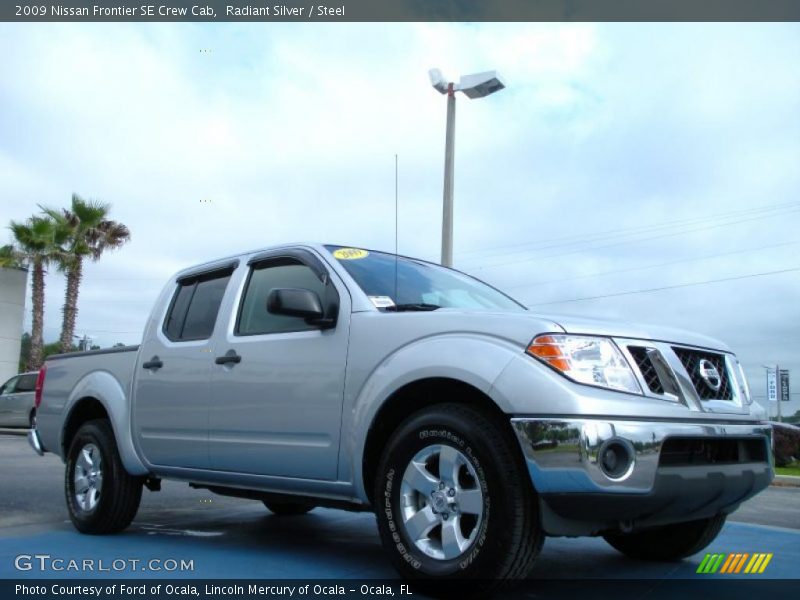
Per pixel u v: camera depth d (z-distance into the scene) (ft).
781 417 73.61
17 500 23.99
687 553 14.89
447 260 51.31
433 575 11.32
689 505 11.44
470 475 11.39
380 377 12.57
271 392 14.29
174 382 16.44
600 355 11.23
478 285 17.57
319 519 20.99
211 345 15.89
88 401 19.03
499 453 10.92
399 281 15.08
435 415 11.74
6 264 87.25
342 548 16.38
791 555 16.19
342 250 15.44
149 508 23.29
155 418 16.80
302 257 15.31
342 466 13.03
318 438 13.44
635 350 11.73
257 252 16.48
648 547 15.34
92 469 18.29
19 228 88.53
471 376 11.33
